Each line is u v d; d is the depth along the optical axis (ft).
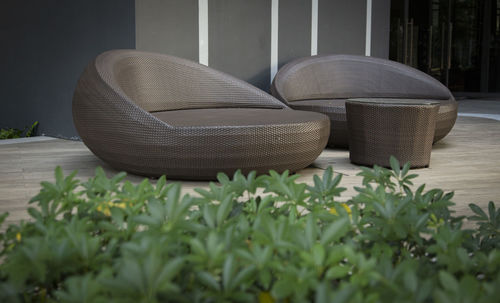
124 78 14.69
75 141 19.93
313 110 17.40
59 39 20.53
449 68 43.93
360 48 24.18
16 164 14.83
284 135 12.26
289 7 21.72
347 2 23.59
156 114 14.49
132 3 17.52
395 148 14.08
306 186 3.27
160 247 1.98
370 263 1.99
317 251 2.04
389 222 2.64
